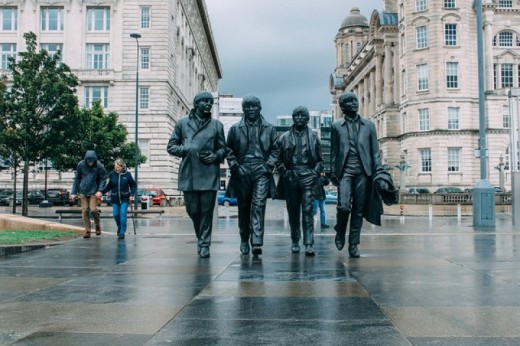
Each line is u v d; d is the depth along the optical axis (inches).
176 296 215.9
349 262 322.3
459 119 2282.2
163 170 2049.7
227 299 209.3
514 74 2576.3
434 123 2284.7
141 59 2068.2
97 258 350.0
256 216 355.6
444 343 148.9
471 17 2314.2
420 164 2329.0
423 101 2326.5
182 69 2529.5
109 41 2066.9
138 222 902.4
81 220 1000.2
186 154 346.6
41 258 351.3
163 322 173.6
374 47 3137.3
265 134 356.5
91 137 1619.1
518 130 986.7
